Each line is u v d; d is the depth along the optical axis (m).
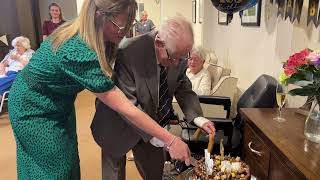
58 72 1.11
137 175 2.48
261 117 1.62
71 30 1.08
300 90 1.21
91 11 1.03
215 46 4.12
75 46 1.05
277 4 2.19
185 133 2.16
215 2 2.23
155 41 1.39
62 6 5.65
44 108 1.20
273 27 2.27
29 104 1.20
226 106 2.46
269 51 2.36
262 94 1.95
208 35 4.50
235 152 2.09
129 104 1.13
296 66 1.21
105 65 1.07
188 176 1.33
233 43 3.32
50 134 1.23
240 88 3.08
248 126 1.65
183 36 1.28
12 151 2.99
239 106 2.30
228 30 3.50
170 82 1.51
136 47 1.42
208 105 2.54
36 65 1.14
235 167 1.24
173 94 1.61
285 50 2.07
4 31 5.32
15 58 4.12
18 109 1.22
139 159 1.75
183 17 1.35
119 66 1.42
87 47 1.04
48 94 1.19
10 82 3.92
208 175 1.19
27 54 4.19
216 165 1.25
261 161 1.46
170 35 1.29
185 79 1.67
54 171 1.26
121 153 1.55
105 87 1.07
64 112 1.27
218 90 2.64
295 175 1.10
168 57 1.37
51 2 5.66
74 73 1.07
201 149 2.09
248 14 2.79
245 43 2.92
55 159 1.25
